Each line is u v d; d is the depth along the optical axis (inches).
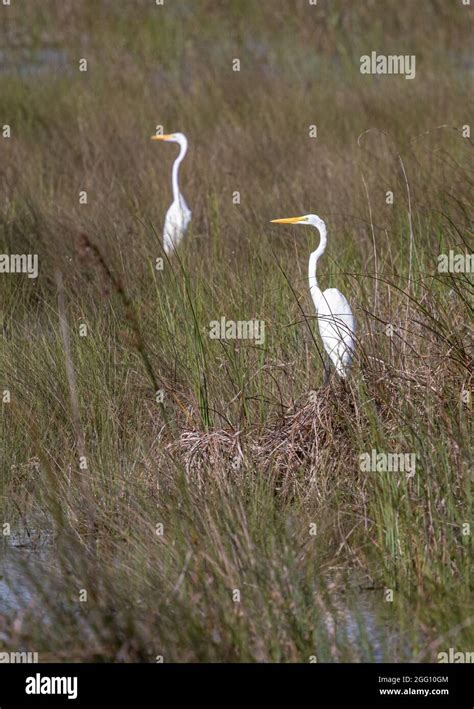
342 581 345.4
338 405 422.6
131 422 462.0
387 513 354.9
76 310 542.6
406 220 601.9
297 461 416.5
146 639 294.4
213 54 1325.0
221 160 826.2
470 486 348.8
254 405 446.9
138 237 652.1
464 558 331.3
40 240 662.5
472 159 649.6
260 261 568.4
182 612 296.0
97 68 1230.9
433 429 378.6
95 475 414.3
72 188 772.6
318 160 795.4
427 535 341.4
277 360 462.0
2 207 716.0
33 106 1032.8
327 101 1010.7
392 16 1382.9
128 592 322.7
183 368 470.0
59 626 303.3
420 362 427.5
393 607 325.7
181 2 1508.4
